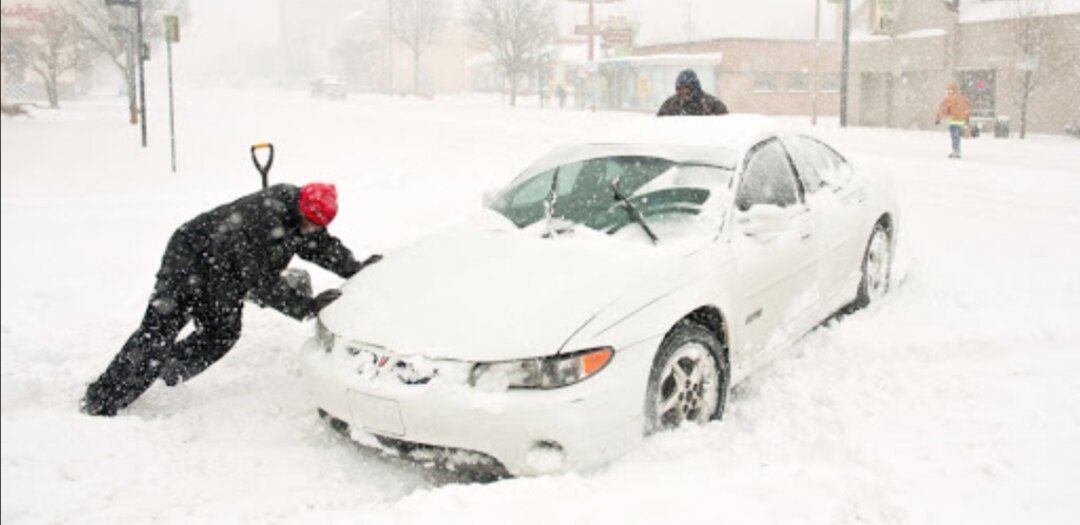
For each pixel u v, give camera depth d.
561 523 2.82
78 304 5.21
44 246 5.16
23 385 4.23
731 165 4.39
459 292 3.62
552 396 3.14
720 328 3.89
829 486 3.01
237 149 15.87
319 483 3.47
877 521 2.77
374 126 24.27
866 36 21.89
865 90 21.56
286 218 4.10
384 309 3.64
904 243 6.50
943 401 3.68
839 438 3.38
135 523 3.10
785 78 24.78
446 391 3.20
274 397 4.38
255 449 3.78
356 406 3.42
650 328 3.40
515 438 3.14
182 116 26.75
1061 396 3.61
